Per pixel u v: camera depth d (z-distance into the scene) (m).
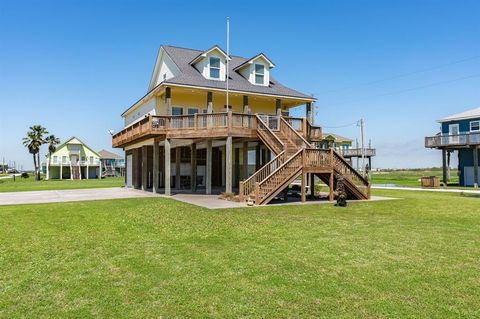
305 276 5.33
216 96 22.56
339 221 10.19
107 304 4.36
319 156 15.51
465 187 29.80
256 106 24.19
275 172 14.55
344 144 58.91
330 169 15.73
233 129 17.58
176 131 18.44
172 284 5.02
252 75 23.31
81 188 28.83
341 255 6.46
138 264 5.97
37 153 61.09
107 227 9.42
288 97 22.58
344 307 4.24
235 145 23.91
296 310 4.16
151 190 23.33
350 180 16.22
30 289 4.87
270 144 16.86
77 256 6.52
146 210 12.66
